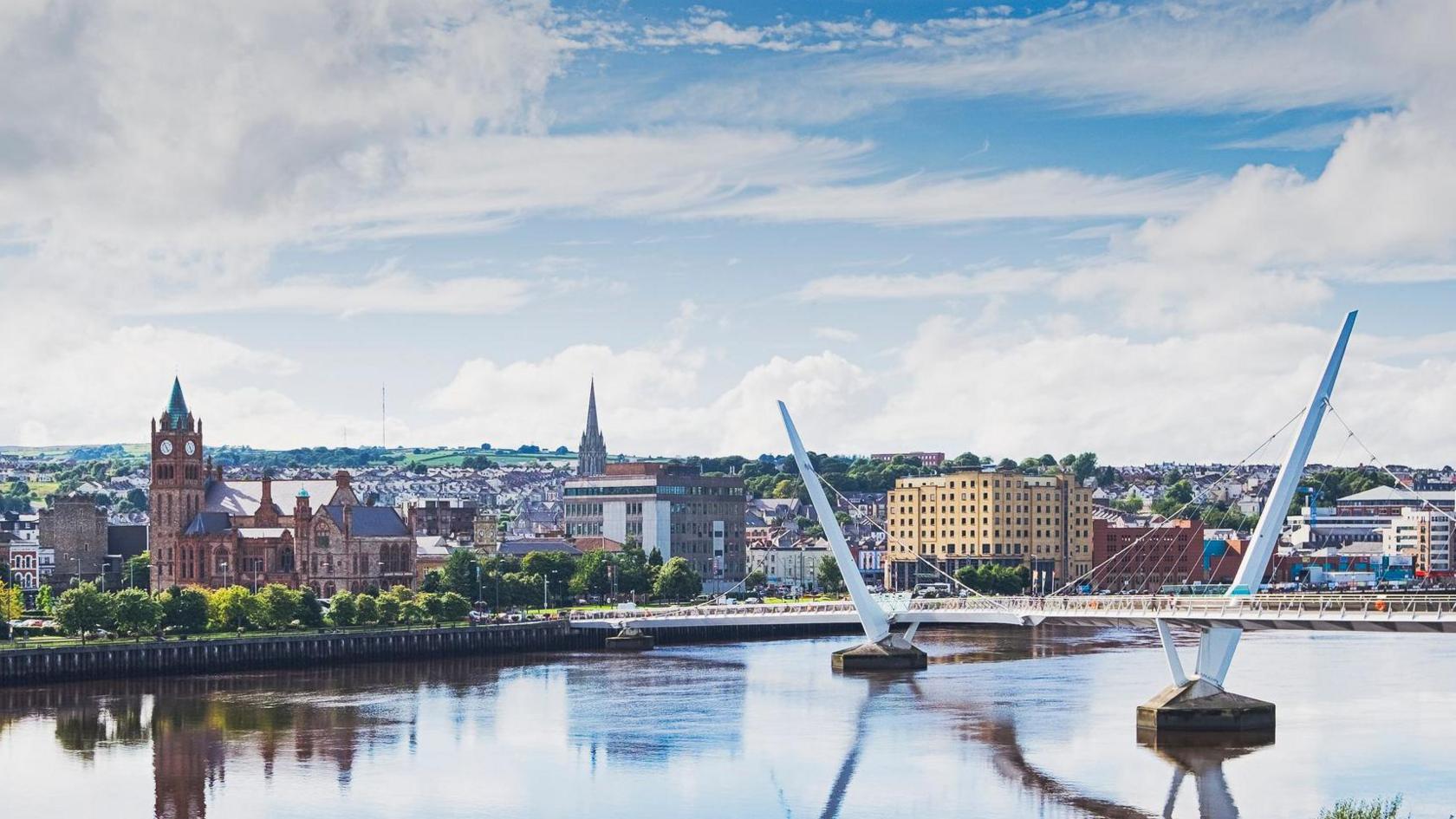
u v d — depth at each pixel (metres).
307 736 195.50
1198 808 152.38
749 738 192.00
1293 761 171.75
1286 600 182.62
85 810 156.75
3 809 157.62
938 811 153.38
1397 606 178.38
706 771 172.12
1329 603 179.25
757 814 153.38
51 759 180.25
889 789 162.62
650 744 188.12
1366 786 159.62
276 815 154.12
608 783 166.88
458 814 154.25
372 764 177.00
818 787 163.88
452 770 173.88
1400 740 183.25
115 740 192.38
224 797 161.50
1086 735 190.62
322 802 159.25
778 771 171.62
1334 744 180.75
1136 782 163.12
